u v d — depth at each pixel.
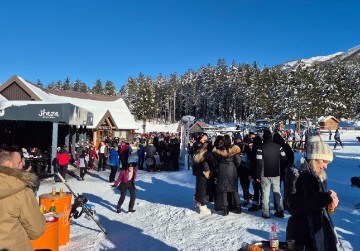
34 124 27.47
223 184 8.38
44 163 19.52
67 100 32.47
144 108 94.00
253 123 87.81
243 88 96.12
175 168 20.12
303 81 68.94
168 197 11.73
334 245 3.10
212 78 107.06
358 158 22.41
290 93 68.44
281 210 7.98
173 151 20.17
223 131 36.62
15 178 2.95
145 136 45.53
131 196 9.85
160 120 119.06
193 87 112.44
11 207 2.90
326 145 3.30
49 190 13.98
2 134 26.17
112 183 15.93
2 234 2.86
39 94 27.05
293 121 66.81
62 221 6.89
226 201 8.42
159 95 119.81
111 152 16.47
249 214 8.41
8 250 2.88
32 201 3.05
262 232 6.90
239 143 10.47
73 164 24.27
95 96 41.97
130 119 40.94
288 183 5.41
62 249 6.70
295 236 3.26
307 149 3.40
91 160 21.89
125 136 39.59
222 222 7.86
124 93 123.94
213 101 101.50
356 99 78.56
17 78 26.30
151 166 19.92
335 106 75.31
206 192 8.95
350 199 9.54
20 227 3.01
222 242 6.51
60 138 27.53
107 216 9.45
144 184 14.85
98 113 32.16
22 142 27.09
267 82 91.06
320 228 3.06
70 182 16.36
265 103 77.31
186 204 10.33
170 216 8.91
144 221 8.68
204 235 7.04
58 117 17.75
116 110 40.34
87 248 6.73
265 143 7.77
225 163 8.41
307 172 3.17
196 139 10.84
